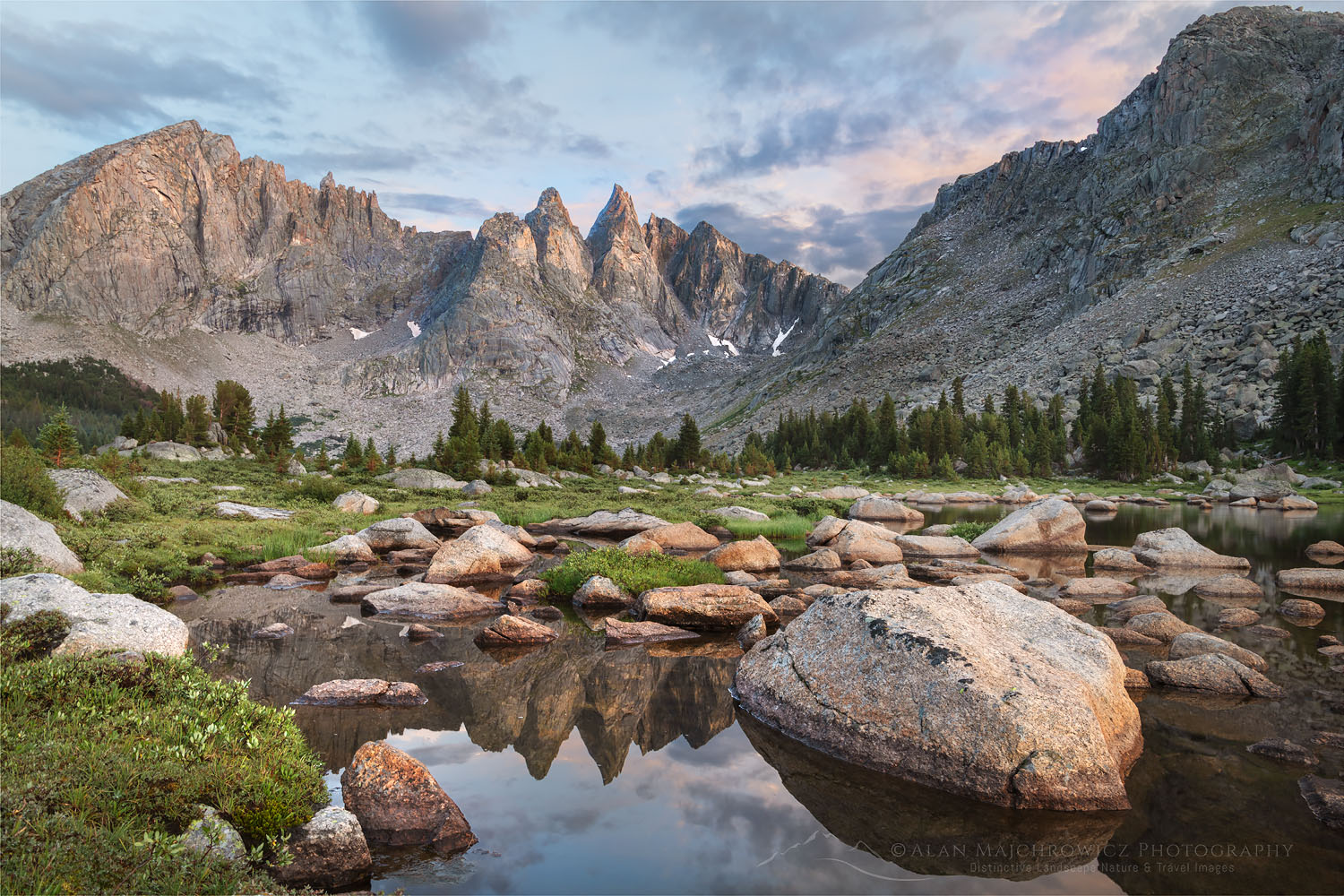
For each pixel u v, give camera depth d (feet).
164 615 37.60
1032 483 280.31
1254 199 525.75
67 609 34.88
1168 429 294.25
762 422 654.12
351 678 40.01
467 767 28.94
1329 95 526.16
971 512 181.06
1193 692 38.22
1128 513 164.96
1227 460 285.02
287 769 22.44
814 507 156.25
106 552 63.36
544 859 21.88
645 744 31.78
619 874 21.03
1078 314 543.39
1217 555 83.05
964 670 29.32
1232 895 19.97
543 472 245.65
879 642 32.37
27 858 14.47
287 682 39.19
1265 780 27.61
